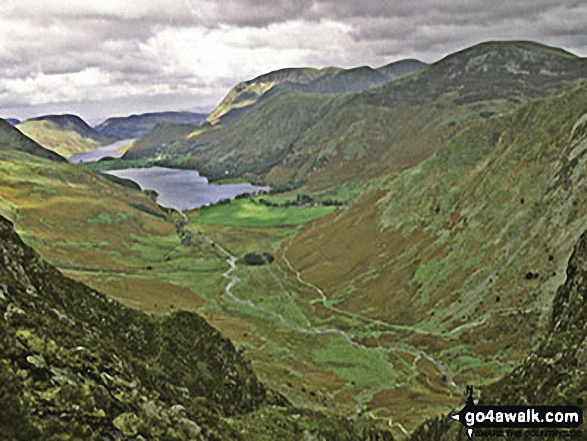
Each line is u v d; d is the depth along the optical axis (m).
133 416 22.42
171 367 46.62
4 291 29.70
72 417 19.72
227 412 44.28
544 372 38.50
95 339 32.34
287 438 39.09
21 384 19.66
